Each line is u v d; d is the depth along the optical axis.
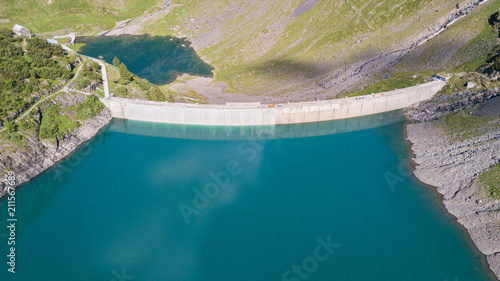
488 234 120.00
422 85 195.00
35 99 174.12
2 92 166.75
